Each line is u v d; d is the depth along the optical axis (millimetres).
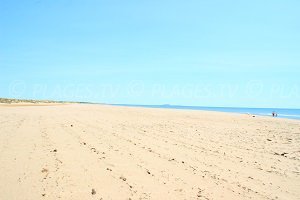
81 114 30531
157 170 8172
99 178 7191
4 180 6840
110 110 40562
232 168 8805
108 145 11695
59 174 7402
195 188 6773
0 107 47812
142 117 28672
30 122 20328
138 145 12023
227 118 30516
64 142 12000
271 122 27391
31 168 7867
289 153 11570
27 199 5766
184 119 27781
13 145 11047
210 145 12875
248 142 14273
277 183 7441
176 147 11961
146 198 6016
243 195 6445
